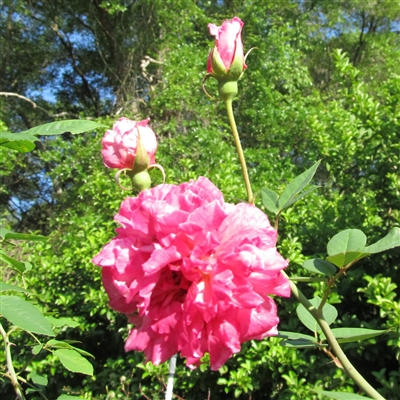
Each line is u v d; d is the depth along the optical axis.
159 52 7.08
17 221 9.84
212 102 6.27
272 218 3.11
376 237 2.78
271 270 0.64
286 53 6.88
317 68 9.73
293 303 2.87
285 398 2.64
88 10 8.21
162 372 2.96
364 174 3.28
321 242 3.11
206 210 0.63
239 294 0.62
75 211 5.15
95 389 3.39
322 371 2.72
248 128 6.57
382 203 3.06
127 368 3.34
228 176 3.70
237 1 7.78
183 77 6.01
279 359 2.69
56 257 3.79
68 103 10.59
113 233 3.71
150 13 7.11
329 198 4.32
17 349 3.41
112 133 0.89
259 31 7.05
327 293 0.74
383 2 9.51
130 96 6.52
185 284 0.65
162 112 6.05
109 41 8.41
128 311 0.72
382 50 9.75
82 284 3.71
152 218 0.64
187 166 4.19
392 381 2.50
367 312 2.96
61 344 1.08
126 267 0.65
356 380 0.71
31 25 9.41
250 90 6.58
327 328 0.74
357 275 2.74
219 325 0.64
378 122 3.04
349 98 3.40
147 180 0.90
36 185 9.53
